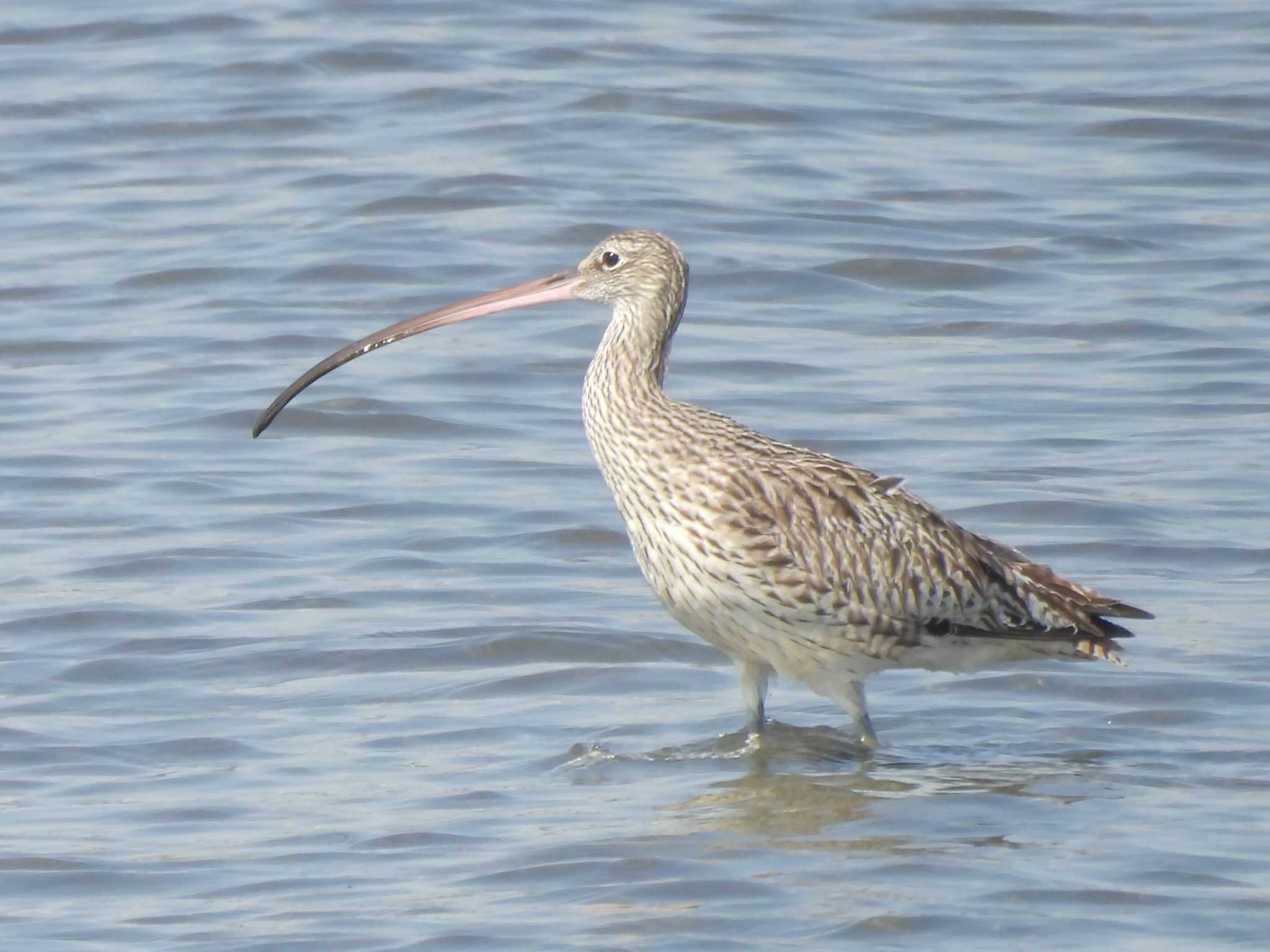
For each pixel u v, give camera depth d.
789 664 12.73
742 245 24.05
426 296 22.56
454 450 18.73
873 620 12.59
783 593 12.44
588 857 10.66
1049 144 27.62
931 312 22.41
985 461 18.12
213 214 25.06
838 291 22.97
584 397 13.30
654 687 13.77
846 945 9.52
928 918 9.78
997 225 24.78
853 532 12.50
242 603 15.18
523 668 14.05
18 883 10.48
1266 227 24.92
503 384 20.44
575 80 29.42
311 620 14.85
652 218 24.75
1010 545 15.98
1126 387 20.12
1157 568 15.88
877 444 18.58
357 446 18.84
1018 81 29.92
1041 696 13.60
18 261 23.62
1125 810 11.35
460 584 15.59
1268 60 30.73
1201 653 14.10
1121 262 23.81
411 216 24.89
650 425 12.79
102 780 12.09
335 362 14.66
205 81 29.28
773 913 9.89
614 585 15.66
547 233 24.30
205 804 11.63
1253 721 12.96
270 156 26.95
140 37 30.91
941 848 10.77
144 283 22.98
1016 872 10.38
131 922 9.95
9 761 12.38
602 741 12.75
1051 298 22.75
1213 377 20.28
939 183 26.12
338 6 32.19
